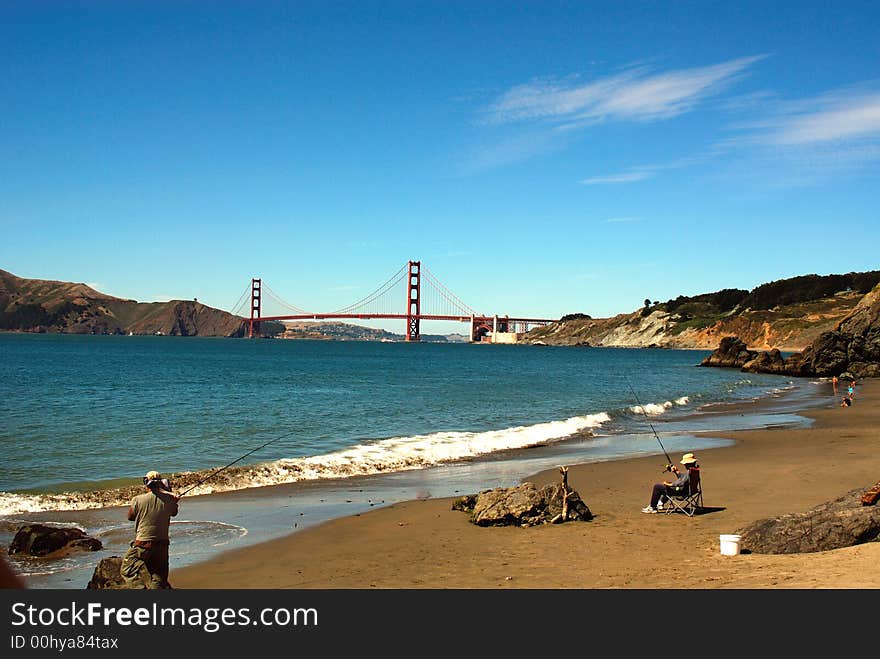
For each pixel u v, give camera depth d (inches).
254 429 983.6
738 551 354.9
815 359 2861.7
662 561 353.4
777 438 923.4
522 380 2390.5
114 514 492.1
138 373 2373.3
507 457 783.1
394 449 813.9
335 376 2400.3
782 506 497.4
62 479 624.4
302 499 555.8
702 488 575.5
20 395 1496.1
